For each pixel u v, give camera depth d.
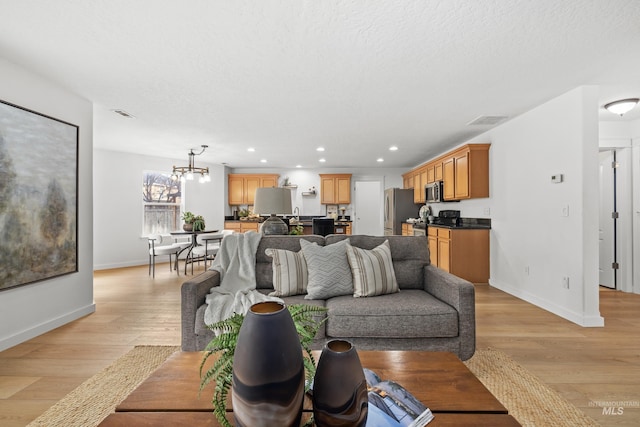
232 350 0.89
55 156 2.69
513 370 1.98
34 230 2.49
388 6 1.70
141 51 2.17
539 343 2.40
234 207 7.85
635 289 3.88
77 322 2.87
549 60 2.30
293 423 0.76
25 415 1.55
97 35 1.97
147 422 0.88
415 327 1.93
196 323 1.95
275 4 1.67
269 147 5.39
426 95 3.00
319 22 1.84
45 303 2.63
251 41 2.04
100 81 2.67
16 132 2.35
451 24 1.85
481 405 0.96
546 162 3.23
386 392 1.00
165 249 5.05
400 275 2.50
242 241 2.59
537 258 3.38
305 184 7.88
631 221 3.92
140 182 6.03
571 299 2.93
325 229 4.99
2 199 2.24
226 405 0.95
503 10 1.72
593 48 2.12
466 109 3.42
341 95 2.99
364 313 1.94
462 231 4.35
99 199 5.50
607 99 3.09
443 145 5.23
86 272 3.09
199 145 5.23
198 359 1.27
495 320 2.91
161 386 1.07
